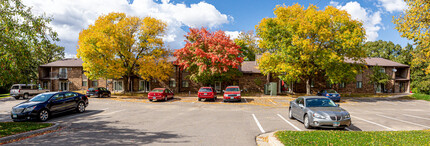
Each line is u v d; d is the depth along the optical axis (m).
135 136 6.94
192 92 32.66
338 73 22.11
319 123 7.98
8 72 7.28
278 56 23.44
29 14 7.98
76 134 7.20
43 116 9.98
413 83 34.88
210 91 19.94
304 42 20.30
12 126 8.15
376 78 29.80
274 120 10.34
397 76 36.84
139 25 27.30
